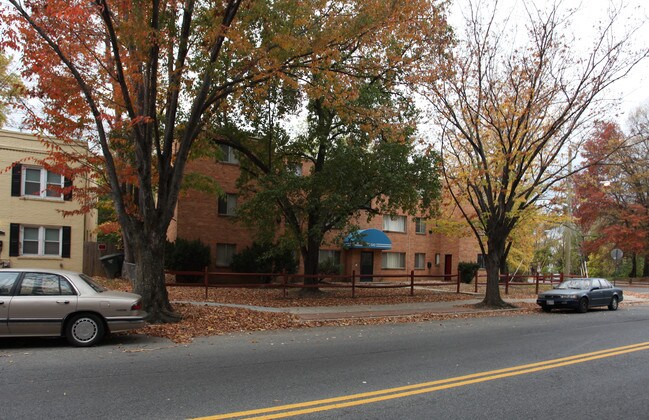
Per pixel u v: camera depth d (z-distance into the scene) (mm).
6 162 20016
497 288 18625
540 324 13852
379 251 31281
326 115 18547
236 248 25375
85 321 8805
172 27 11344
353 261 29891
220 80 12852
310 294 19281
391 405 5543
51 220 20891
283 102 18203
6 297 8398
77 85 10836
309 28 12148
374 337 10859
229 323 11930
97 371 6945
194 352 8578
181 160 11945
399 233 32781
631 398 6004
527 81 17188
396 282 30953
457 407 5512
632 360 8391
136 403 5438
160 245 11711
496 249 18750
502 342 10266
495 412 5355
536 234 28062
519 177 17766
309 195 17672
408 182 17203
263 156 20141
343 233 18734
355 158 16734
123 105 11938
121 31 10172
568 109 16625
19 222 20219
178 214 23969
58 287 8781
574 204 34188
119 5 9977
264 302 16688
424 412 5309
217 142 18531
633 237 42375
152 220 11602
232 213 25312
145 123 11219
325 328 12328
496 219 18531
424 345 9789
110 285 18281
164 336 10109
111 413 5082
